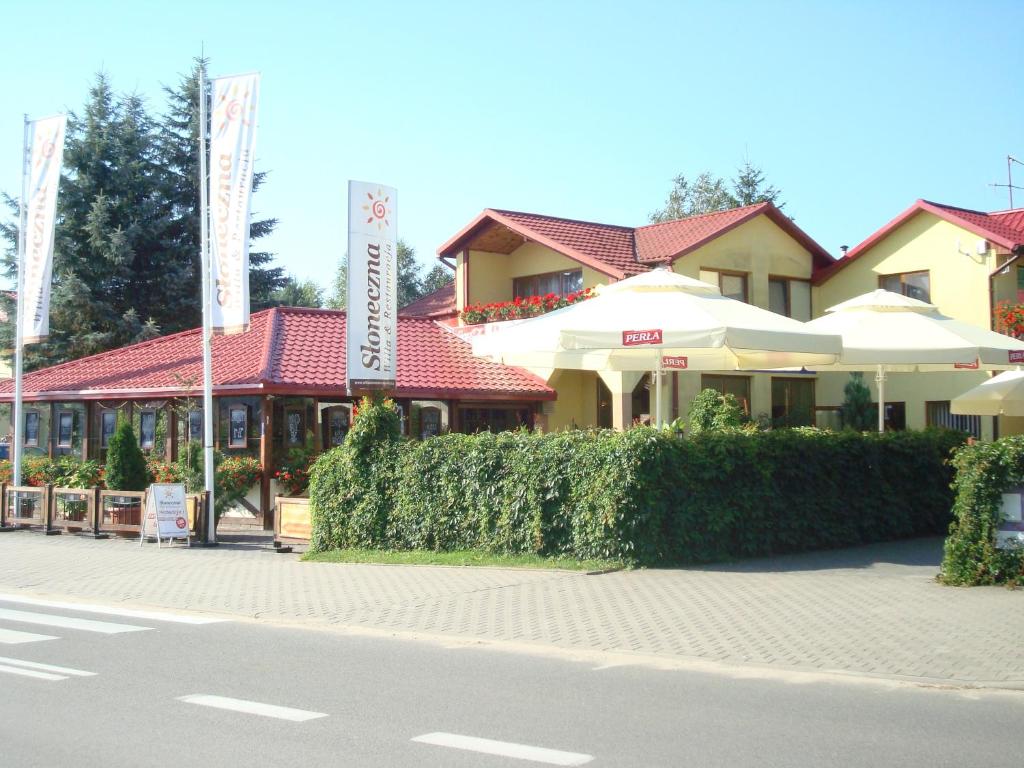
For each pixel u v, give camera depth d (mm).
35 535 20359
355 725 6859
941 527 17188
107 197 38844
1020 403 17578
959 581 12008
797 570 13414
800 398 28766
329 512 16625
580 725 6828
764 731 6637
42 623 11305
